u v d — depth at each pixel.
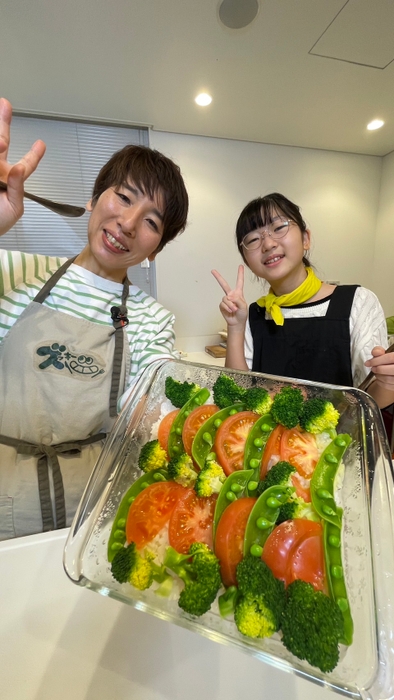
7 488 0.53
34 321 0.60
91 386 0.61
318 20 1.03
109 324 0.67
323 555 0.26
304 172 2.00
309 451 0.33
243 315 0.91
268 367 0.98
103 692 0.29
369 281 2.34
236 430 0.36
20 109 1.49
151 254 0.77
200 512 0.32
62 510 0.54
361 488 0.31
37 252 1.69
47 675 0.30
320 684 0.23
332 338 0.89
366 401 0.36
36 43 1.09
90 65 1.20
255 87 1.35
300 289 0.92
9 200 0.44
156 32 1.05
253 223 0.89
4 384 0.58
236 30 1.05
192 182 1.79
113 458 0.39
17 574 0.40
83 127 1.62
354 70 1.26
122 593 0.29
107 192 0.63
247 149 1.85
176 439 0.38
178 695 0.30
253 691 0.30
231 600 0.26
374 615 0.25
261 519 0.28
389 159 2.09
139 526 0.32
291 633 0.23
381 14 1.02
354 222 2.19
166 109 1.50
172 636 0.34
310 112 1.56
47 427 0.60
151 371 0.47
